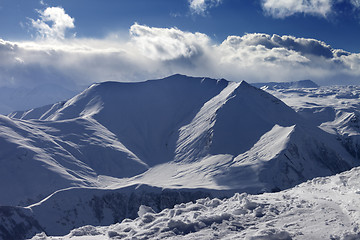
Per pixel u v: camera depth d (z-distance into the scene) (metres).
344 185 30.06
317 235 19.08
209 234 20.42
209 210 26.11
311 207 23.64
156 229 21.62
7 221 107.56
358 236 18.31
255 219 22.45
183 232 21.02
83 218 138.38
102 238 22.59
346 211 22.28
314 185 33.28
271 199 26.59
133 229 22.80
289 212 23.02
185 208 26.38
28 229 112.12
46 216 127.94
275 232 19.03
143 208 29.08
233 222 21.84
